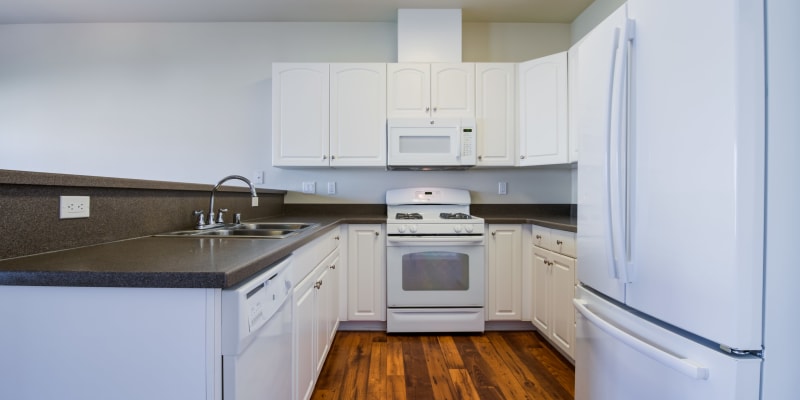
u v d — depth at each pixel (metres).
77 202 1.09
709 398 0.80
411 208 2.85
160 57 2.99
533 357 2.15
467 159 2.60
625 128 1.03
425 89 2.66
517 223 2.54
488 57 3.02
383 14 2.87
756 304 0.74
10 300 0.77
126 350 0.76
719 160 0.77
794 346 0.75
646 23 0.96
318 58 3.01
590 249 1.26
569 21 3.01
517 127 2.67
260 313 0.91
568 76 2.45
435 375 1.93
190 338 0.76
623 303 1.08
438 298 2.46
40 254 0.97
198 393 0.76
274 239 1.30
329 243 2.07
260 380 0.94
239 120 3.01
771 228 0.74
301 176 3.01
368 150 2.65
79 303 0.77
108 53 2.99
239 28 3.00
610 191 1.05
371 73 2.65
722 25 0.76
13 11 2.79
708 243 0.79
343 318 2.51
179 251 1.03
